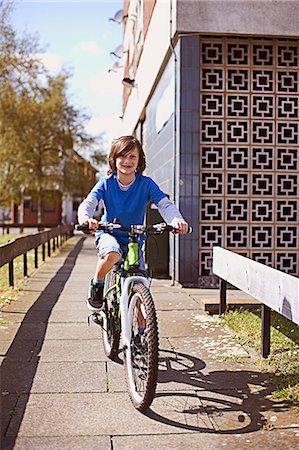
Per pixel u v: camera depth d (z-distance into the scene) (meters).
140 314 4.01
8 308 7.39
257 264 5.12
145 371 3.88
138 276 4.12
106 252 4.11
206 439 3.41
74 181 33.00
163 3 10.57
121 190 4.42
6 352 5.23
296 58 9.52
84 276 11.16
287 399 4.03
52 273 11.73
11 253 8.61
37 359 5.02
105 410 3.85
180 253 9.30
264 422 3.66
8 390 4.22
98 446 3.31
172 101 10.06
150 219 10.52
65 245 22.72
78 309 7.35
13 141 30.86
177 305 7.54
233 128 9.46
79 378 4.50
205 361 4.97
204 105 9.40
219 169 9.45
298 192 9.62
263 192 9.54
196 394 4.16
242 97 9.46
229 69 9.41
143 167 4.49
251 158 9.50
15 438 3.40
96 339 5.75
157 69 11.57
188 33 9.17
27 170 31.47
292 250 9.63
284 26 9.18
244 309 6.85
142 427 3.58
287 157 9.58
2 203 34.53
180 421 3.68
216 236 9.48
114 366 4.82
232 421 3.68
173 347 5.42
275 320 6.42
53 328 6.23
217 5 9.07
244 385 4.35
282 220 9.60
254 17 9.12
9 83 29.80
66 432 3.50
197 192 9.30
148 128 14.55
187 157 9.26
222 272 6.39
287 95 9.52
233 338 5.73
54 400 4.02
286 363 4.82
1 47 28.52
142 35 15.49
